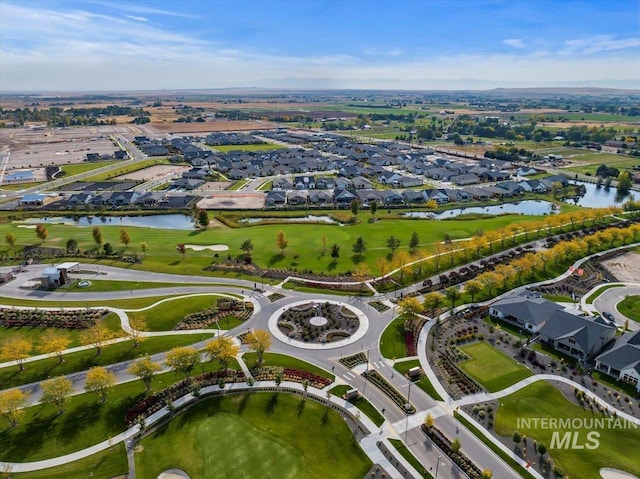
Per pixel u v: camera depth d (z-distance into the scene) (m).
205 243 149.88
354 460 63.69
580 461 63.56
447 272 126.00
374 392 77.88
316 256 137.75
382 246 146.75
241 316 102.00
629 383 79.75
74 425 70.25
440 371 83.56
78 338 93.81
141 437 68.00
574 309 102.50
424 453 65.06
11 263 132.25
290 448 65.56
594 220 171.62
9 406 67.19
